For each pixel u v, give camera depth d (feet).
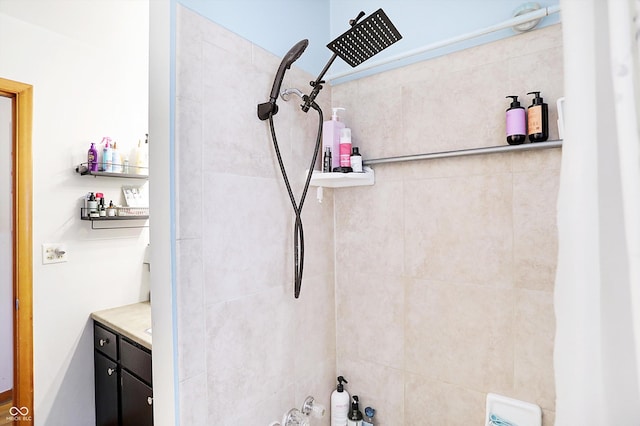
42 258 6.00
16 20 5.71
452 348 3.72
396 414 4.10
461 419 3.67
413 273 3.96
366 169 4.13
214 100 3.01
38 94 5.95
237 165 3.21
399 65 4.05
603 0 1.74
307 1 4.21
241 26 3.29
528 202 3.29
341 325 4.53
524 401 3.33
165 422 2.71
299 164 3.95
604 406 1.74
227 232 3.12
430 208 3.84
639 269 1.53
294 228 3.77
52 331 6.10
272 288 3.59
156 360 2.76
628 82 1.56
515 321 3.37
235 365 3.18
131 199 7.12
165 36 2.72
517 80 3.34
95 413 6.60
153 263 2.78
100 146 6.73
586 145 1.72
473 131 3.57
